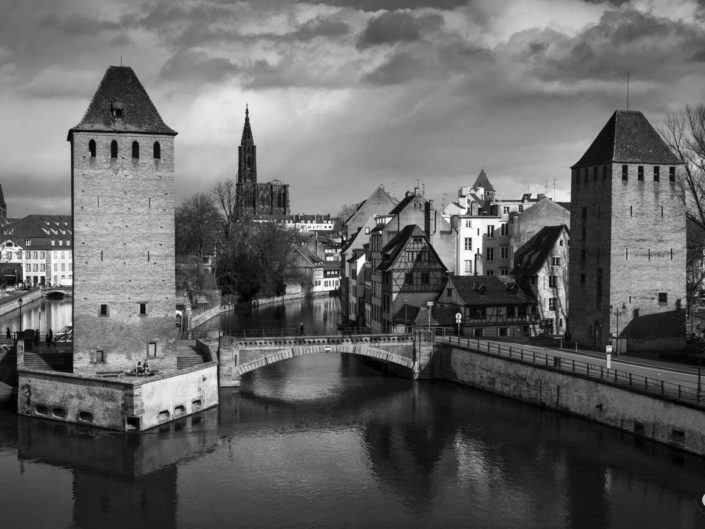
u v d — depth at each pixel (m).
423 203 105.81
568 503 46.31
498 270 108.94
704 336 85.25
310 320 130.25
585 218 78.69
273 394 74.62
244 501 47.28
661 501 45.91
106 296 66.44
